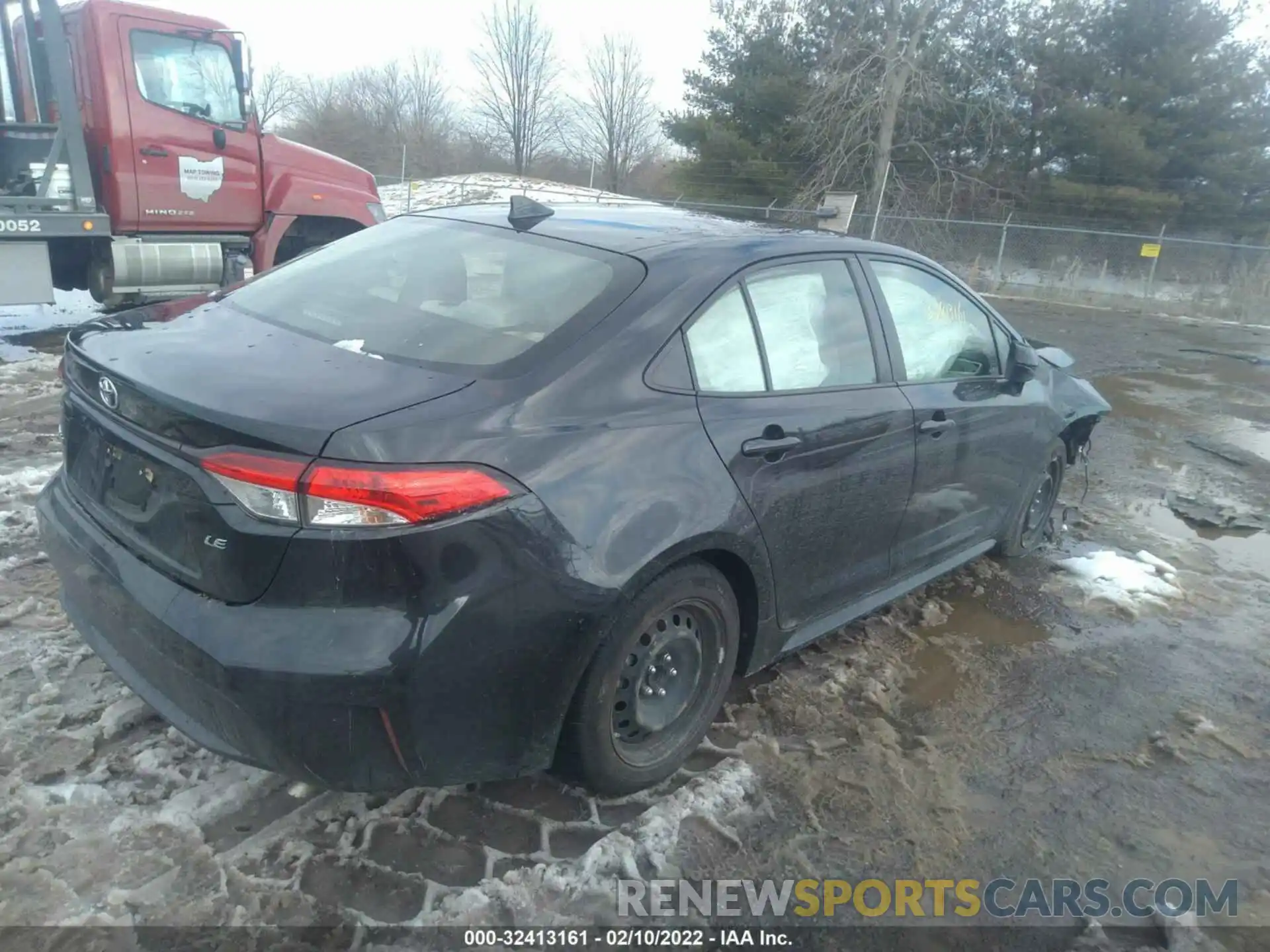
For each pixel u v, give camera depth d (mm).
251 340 2789
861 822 2941
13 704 3051
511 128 52250
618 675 2656
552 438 2477
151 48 8203
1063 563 5141
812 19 28922
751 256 3197
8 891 2344
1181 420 9055
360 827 2680
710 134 29641
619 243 3123
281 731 2250
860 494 3436
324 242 9914
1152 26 29109
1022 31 28766
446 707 2326
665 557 2641
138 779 2768
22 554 4055
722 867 2695
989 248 24297
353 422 2254
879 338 3621
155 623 2359
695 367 2896
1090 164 29234
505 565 2336
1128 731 3580
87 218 7980
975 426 4043
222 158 8750
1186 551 5523
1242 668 4141
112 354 2707
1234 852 2961
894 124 26062
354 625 2227
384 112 52125
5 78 8320
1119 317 18656
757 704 3502
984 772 3262
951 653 4070
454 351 2654
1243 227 29516
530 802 2854
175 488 2371
